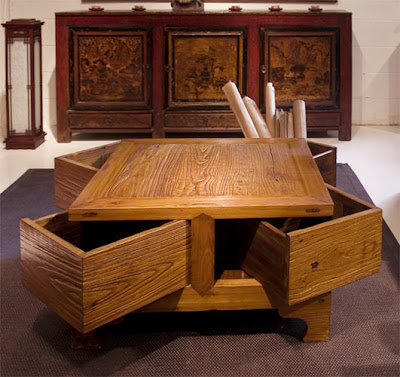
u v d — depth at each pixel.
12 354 1.92
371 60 5.64
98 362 1.87
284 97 5.00
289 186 2.02
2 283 2.44
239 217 1.86
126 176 2.13
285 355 1.91
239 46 4.91
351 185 3.78
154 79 4.93
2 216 3.24
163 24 4.87
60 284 1.73
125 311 1.75
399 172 4.13
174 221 1.85
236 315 2.17
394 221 3.18
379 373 1.81
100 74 4.92
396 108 5.72
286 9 5.53
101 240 2.19
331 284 1.88
